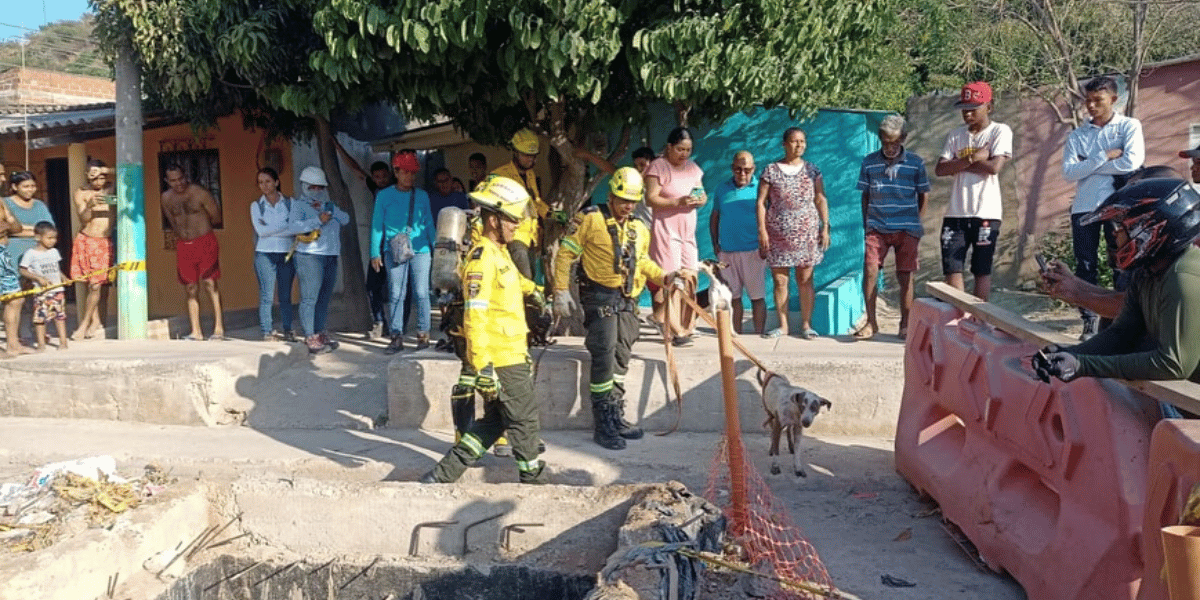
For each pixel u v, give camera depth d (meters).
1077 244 7.87
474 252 6.00
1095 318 8.01
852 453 6.89
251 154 13.12
